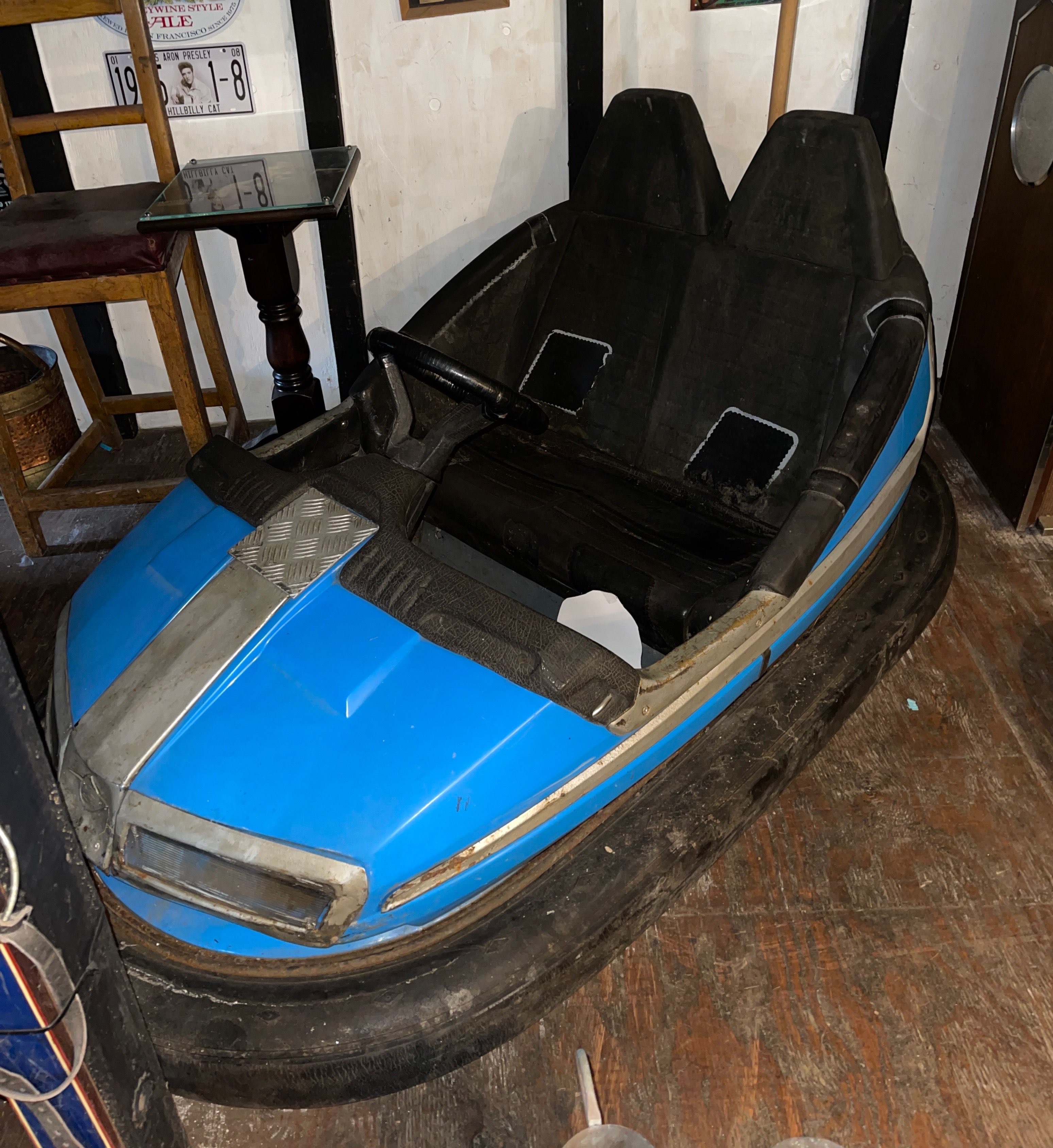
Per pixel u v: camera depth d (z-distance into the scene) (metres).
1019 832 1.53
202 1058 1.10
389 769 1.08
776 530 1.68
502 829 1.13
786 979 1.33
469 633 1.16
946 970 1.33
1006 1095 1.19
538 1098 1.21
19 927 0.74
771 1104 1.19
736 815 1.37
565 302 1.95
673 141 1.71
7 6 1.92
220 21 2.12
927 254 2.51
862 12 2.14
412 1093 1.22
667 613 1.47
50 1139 0.91
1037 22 1.96
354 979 1.15
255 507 1.31
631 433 1.88
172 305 1.90
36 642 1.95
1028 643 1.90
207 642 1.19
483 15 2.14
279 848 1.04
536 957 1.18
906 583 1.75
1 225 1.92
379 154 2.31
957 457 2.47
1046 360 2.02
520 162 2.34
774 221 1.64
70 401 2.58
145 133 2.24
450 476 1.77
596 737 1.19
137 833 1.10
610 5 2.13
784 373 1.67
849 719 1.73
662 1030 1.27
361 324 2.55
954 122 2.29
